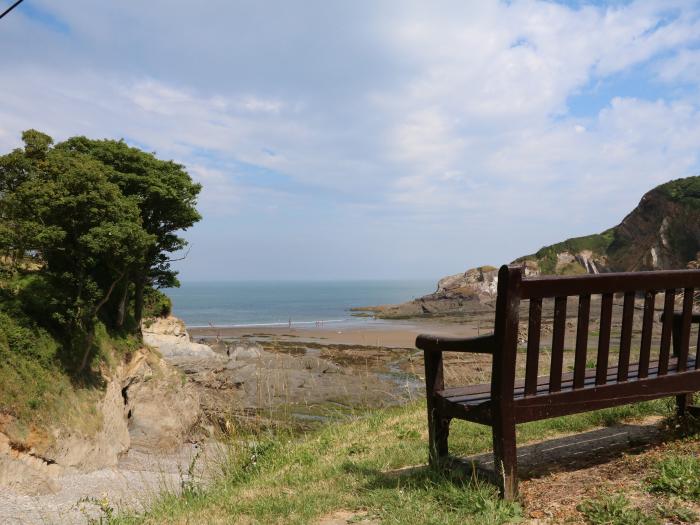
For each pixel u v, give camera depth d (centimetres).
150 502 561
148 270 3791
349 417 941
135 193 3538
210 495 493
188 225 3881
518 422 324
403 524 312
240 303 18350
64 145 3528
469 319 10425
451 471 385
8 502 1842
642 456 386
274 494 435
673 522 268
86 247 2719
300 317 12062
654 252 11512
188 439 3334
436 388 401
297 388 3078
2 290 2725
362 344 6344
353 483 428
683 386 387
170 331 5219
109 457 2591
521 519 300
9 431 2095
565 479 361
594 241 14025
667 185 12344
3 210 2823
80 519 1259
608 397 352
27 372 2355
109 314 3550
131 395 3189
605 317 346
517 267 312
